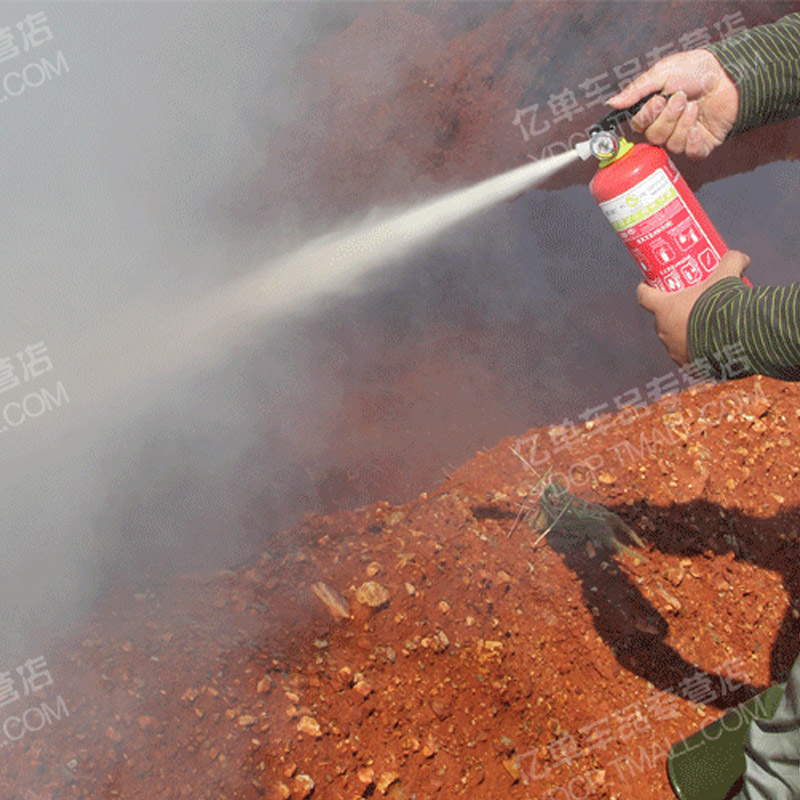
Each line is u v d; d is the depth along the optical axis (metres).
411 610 3.20
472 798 2.68
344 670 2.87
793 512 4.00
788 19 2.56
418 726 2.79
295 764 2.52
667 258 2.50
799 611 3.65
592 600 3.47
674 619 3.48
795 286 2.00
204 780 2.40
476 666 3.10
